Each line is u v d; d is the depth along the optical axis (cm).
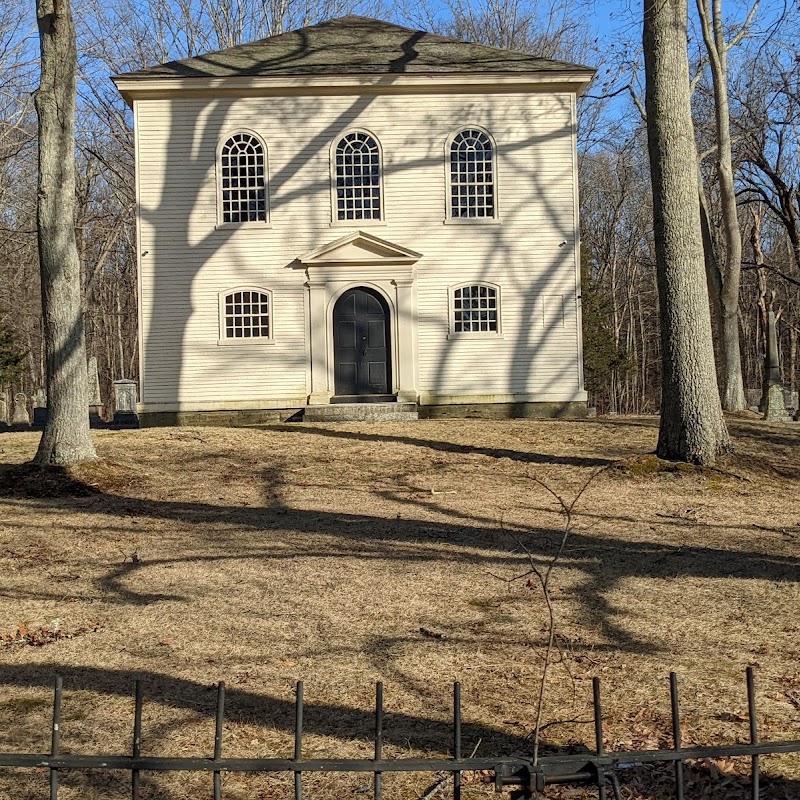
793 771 526
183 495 1520
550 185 2720
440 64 2730
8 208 4341
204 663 736
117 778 545
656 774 527
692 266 1606
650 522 1277
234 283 2659
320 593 938
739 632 793
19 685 690
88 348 5316
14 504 1443
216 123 2661
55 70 1600
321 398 2652
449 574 1006
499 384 2702
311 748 571
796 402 3647
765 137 3200
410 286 2678
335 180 2688
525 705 635
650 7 1559
